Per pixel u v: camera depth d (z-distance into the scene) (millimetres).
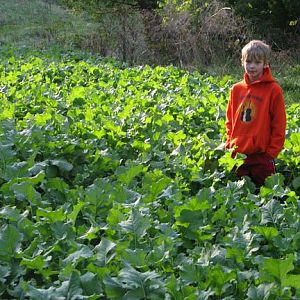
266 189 5172
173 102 9906
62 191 5301
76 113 8664
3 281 3740
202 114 9148
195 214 4492
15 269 3889
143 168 6016
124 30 20016
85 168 6297
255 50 6074
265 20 20500
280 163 6973
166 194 5094
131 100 9664
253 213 4719
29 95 9922
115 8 20938
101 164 6309
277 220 4617
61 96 10469
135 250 3822
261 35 20422
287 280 3486
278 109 6199
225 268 3744
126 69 14258
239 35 19906
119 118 8273
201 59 19266
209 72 17891
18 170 5562
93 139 7102
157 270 3877
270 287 3439
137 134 7484
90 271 3668
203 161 6469
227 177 6352
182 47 19406
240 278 3684
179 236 4484
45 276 3830
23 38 24312
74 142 6680
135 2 21406
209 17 19469
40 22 27891
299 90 15164
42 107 9289
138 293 3400
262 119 6207
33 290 3330
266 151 6293
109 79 12703
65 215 4500
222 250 4031
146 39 19875
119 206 4641
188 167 6312
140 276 3453
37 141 6629
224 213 4672
